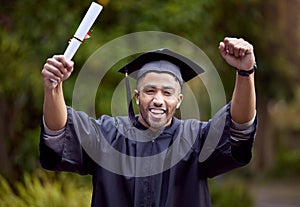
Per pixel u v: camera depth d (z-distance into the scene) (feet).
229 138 13.00
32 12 33.04
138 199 13.07
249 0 39.01
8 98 33.76
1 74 32.58
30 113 34.22
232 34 39.88
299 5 53.21
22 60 32.53
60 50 32.32
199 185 13.28
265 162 94.07
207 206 13.42
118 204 13.12
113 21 33.22
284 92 68.64
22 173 32.76
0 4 33.78
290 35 54.70
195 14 33.17
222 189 42.63
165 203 13.05
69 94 30.55
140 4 33.01
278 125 116.88
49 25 32.73
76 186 29.84
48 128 12.79
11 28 33.35
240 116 12.80
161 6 33.30
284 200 68.18
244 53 12.26
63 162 13.01
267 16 45.29
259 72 58.34
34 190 26.89
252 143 13.07
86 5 32.58
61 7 32.68
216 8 36.81
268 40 47.34
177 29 33.01
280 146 113.50
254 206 47.01
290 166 95.55
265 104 87.15
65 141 12.98
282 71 61.52
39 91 31.99
